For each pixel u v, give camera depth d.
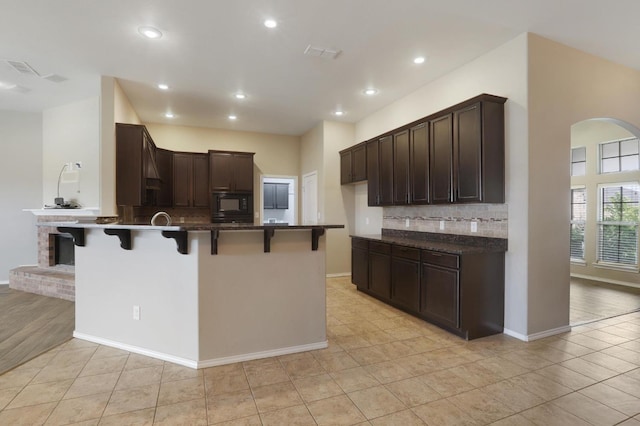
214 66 3.81
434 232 4.28
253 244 2.76
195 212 6.38
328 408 2.06
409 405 2.10
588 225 5.73
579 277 5.81
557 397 2.17
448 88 4.00
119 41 3.25
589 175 5.72
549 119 3.20
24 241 5.54
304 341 2.93
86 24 2.95
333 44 3.32
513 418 1.96
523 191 3.12
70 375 2.45
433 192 3.77
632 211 5.21
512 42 3.22
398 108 4.95
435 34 3.14
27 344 3.00
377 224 5.56
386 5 2.70
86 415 1.98
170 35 3.14
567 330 3.33
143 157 4.31
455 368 2.58
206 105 5.17
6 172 5.45
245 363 2.67
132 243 2.87
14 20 2.87
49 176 5.25
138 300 2.85
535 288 3.15
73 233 3.12
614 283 5.34
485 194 3.18
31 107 5.28
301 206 7.18
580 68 3.39
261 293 2.79
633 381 2.37
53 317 3.75
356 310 4.08
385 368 2.59
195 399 2.15
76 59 3.62
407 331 3.38
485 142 3.19
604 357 2.76
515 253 3.21
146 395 2.20
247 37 3.18
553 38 3.19
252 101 5.01
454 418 1.96
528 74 3.08
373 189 4.93
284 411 2.03
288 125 6.39
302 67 3.85
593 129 5.67
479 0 2.63
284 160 7.13
